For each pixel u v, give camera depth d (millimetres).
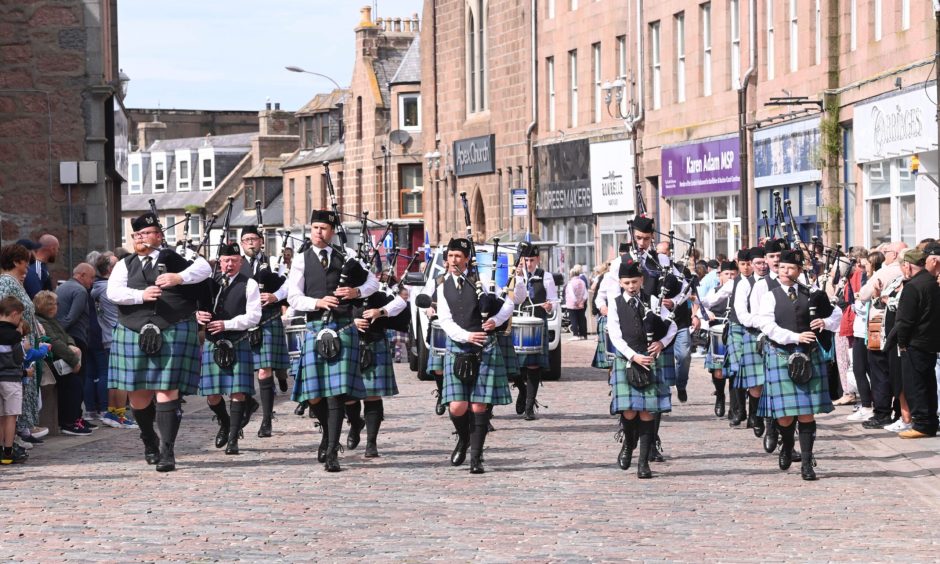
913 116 26797
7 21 30500
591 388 24750
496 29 56875
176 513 12062
